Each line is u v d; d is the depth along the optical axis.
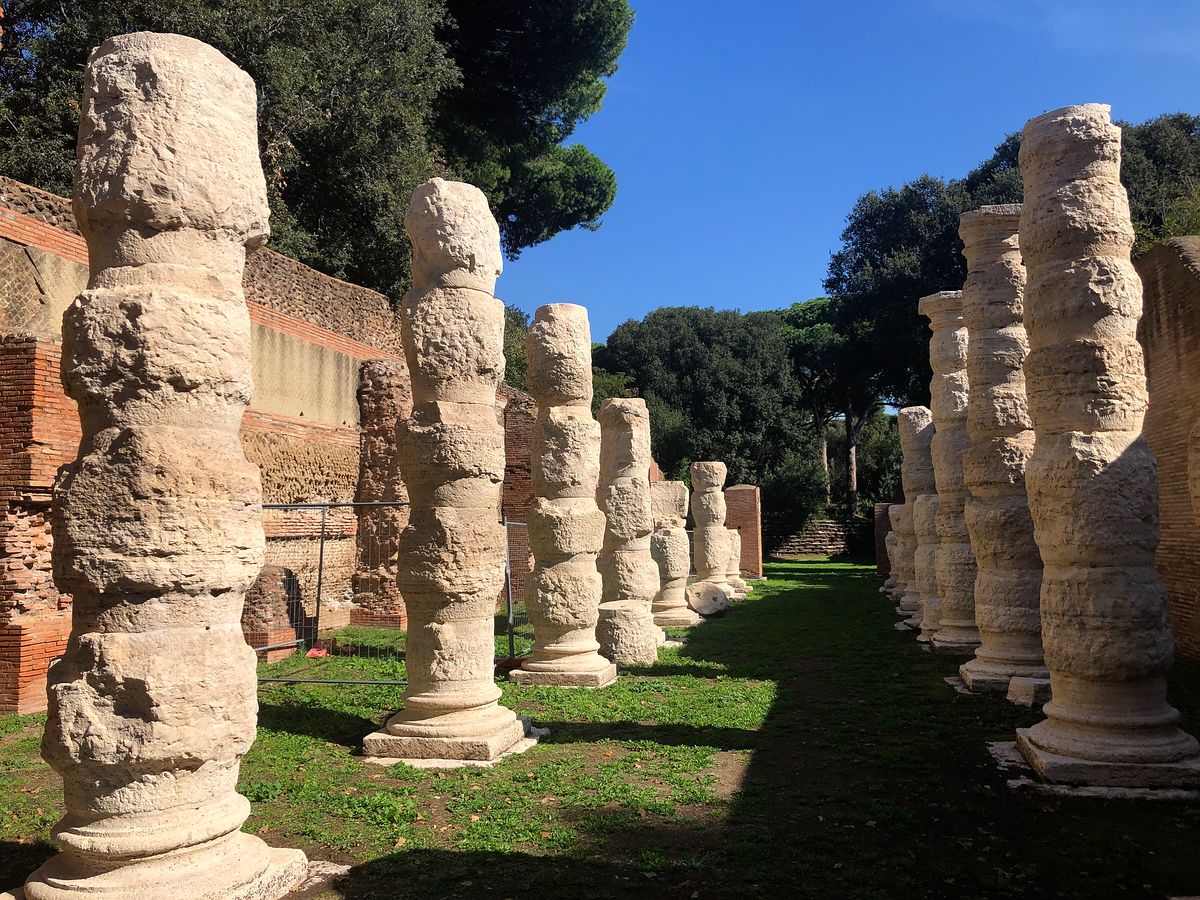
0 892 4.61
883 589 23.98
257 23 20.14
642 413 13.95
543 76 28.64
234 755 4.64
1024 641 10.16
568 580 11.07
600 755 7.55
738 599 22.52
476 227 8.05
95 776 4.30
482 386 8.07
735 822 5.84
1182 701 9.09
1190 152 29.66
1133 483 7.04
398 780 6.90
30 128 18.47
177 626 4.45
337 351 18.02
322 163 23.16
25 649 9.17
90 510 4.41
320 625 15.18
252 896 4.46
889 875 5.01
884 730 8.36
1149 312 12.92
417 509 7.91
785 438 43.59
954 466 13.06
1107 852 5.35
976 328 10.77
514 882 4.91
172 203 4.64
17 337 9.58
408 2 23.14
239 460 4.80
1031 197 7.81
